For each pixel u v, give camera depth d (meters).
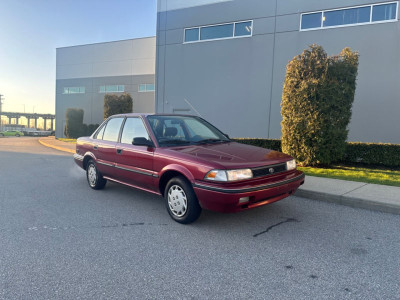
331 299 2.50
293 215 4.73
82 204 5.32
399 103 10.96
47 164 10.39
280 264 3.12
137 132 5.16
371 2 11.24
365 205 5.14
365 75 11.46
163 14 16.00
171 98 15.99
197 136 5.25
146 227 4.18
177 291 2.61
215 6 14.52
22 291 2.61
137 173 4.91
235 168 3.75
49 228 4.13
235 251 3.43
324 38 12.20
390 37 11.01
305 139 8.64
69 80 32.16
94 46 30.28
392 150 8.82
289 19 12.87
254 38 13.67
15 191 6.30
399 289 2.65
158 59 16.23
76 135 30.20
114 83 29.27
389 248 3.52
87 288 2.66
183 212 4.21
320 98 8.30
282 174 4.23
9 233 3.93
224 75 14.48
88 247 3.51
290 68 8.90
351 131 11.79
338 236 3.88
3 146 19.64
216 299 2.50
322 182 6.63
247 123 14.05
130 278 2.83
